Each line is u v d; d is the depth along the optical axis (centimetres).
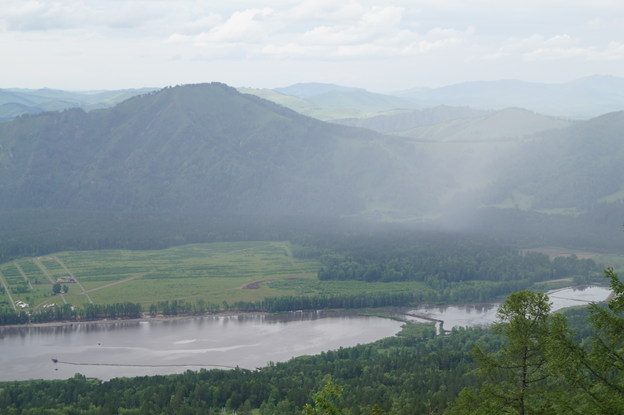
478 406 7731
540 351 7581
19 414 18150
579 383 7050
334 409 6550
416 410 15475
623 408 6356
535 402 7719
